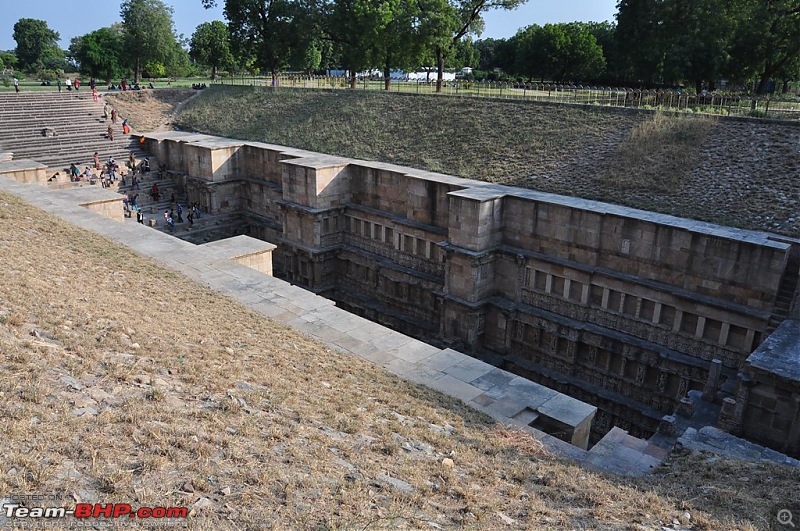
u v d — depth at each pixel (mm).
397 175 39469
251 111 59969
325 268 43562
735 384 24984
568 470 14242
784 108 41125
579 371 31766
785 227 27297
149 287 22141
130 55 94625
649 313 29031
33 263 20359
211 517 8938
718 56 57312
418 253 38875
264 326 20844
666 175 33000
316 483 10617
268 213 49750
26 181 41281
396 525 9641
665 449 18656
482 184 36188
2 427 9891
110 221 31953
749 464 15062
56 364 12961
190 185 53188
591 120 39625
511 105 44188
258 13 70250
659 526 11156
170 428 11352
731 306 25984
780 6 55750
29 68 147500
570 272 31094
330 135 49938
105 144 57000
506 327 33719
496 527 10391
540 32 97688
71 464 9492
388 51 62594
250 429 12305
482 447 14867
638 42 65812
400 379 18672
